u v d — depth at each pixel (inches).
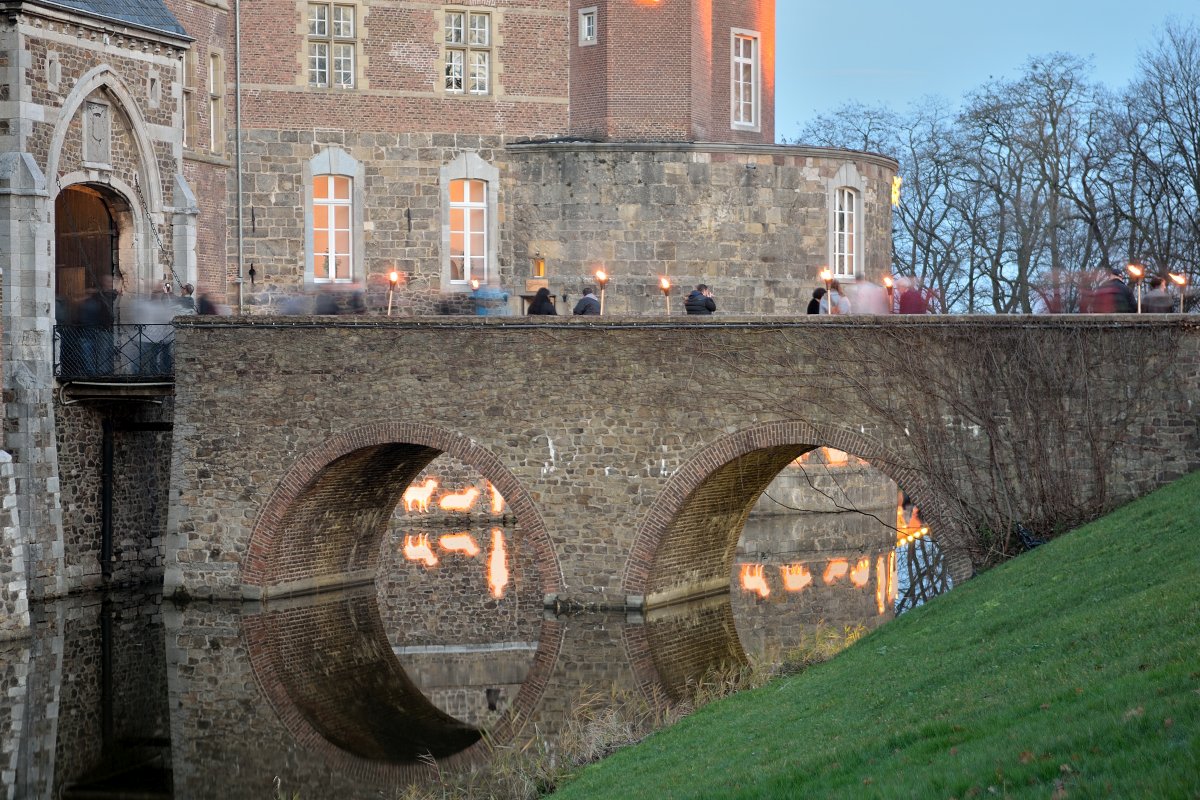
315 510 1267.2
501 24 1680.6
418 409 1202.0
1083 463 1050.7
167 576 1255.5
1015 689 537.0
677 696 940.6
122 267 1368.1
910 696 608.4
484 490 1626.5
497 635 1168.8
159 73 1390.3
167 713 961.5
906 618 866.8
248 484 1239.5
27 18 1242.6
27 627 1125.7
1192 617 537.6
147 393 1288.1
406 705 985.5
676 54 1679.4
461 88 1673.2
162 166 1397.6
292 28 1632.6
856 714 618.2
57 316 1353.3
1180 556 681.0
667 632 1131.3
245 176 1626.5
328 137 1643.7
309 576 1301.7
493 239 1669.5
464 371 1192.8
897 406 1090.1
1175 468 1030.4
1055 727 452.4
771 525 1641.2
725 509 1230.3
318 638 1152.2
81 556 1295.5
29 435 1232.8
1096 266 2253.9
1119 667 505.4
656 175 1616.6
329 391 1220.5
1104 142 2219.5
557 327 1172.5
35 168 1236.5
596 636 1119.0
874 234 1732.3
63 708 961.5
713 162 1621.6
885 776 468.8
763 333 1127.0
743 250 1631.4
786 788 504.4
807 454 1659.7
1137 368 1037.2
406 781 827.4
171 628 1168.8
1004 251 2359.7
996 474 1066.7
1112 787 384.2
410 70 1659.7
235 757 876.6
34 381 1237.1
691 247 1621.6
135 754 877.8
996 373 1067.3
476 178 1664.6
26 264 1240.8
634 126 1683.1
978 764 439.5
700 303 1299.2
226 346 1238.9
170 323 1258.6
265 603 1243.2
